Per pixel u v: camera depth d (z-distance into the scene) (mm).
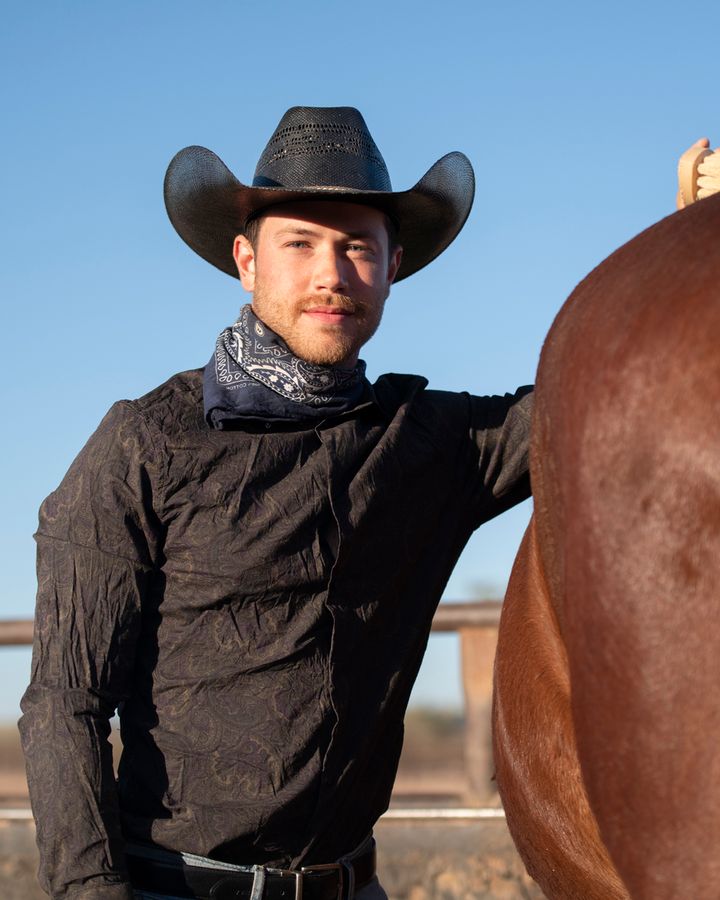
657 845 1237
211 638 2172
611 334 1329
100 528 2176
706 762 1192
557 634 1737
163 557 2217
